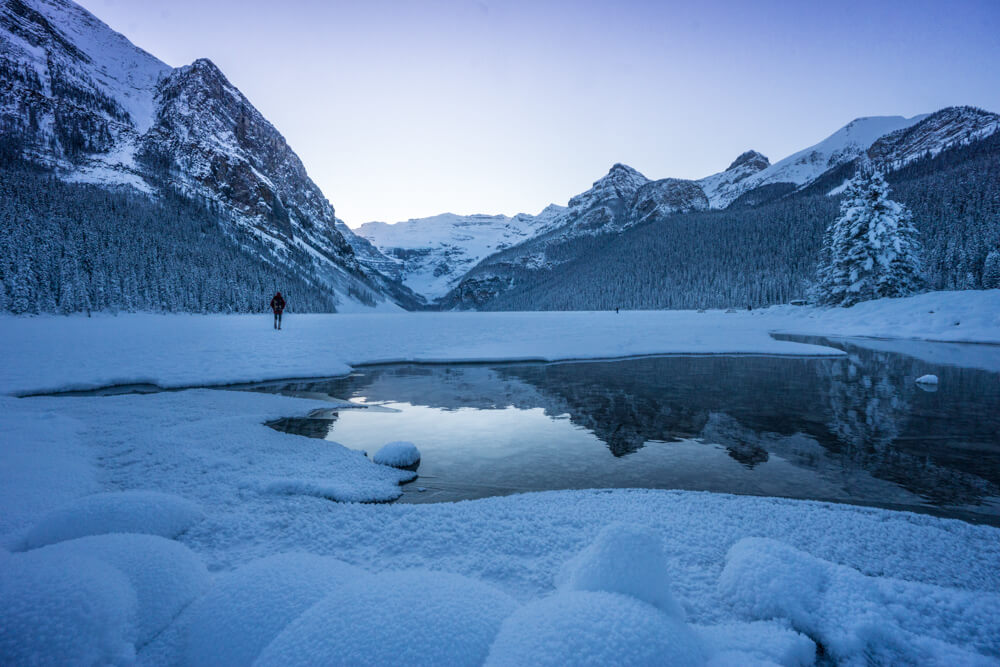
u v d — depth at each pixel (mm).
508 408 8180
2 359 12148
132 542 2617
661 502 3881
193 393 9070
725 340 20016
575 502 3895
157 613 2195
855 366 13016
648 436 6383
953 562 2920
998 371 11703
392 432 6629
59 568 2129
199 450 5320
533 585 2588
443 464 5211
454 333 23875
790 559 2543
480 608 2000
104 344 15977
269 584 2230
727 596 2473
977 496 4215
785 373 11891
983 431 6453
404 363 14250
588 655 1633
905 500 4152
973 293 22609
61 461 4762
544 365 13859
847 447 5766
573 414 7695
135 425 6422
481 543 3137
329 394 9391
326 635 1768
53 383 9422
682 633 1859
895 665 1997
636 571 2072
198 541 3211
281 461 5082
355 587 2064
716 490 4422
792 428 6711
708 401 8602
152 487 4242
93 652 1806
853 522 3475
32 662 1679
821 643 2137
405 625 1809
